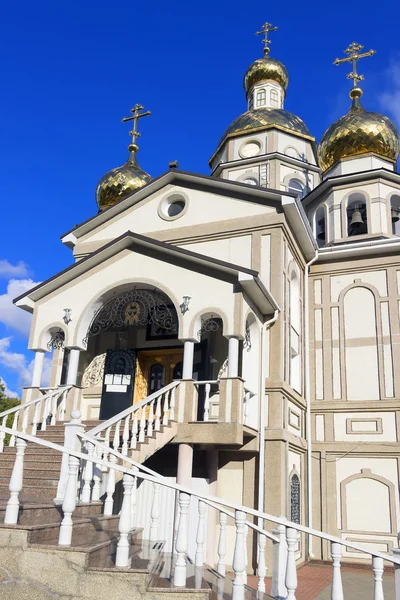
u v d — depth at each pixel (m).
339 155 19.72
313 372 16.00
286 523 6.24
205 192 15.57
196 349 13.83
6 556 5.82
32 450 10.85
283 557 7.21
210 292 12.08
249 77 24.11
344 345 15.95
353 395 15.44
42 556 5.75
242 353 12.80
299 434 14.63
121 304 13.92
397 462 14.45
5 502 6.70
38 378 13.04
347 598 10.08
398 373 15.13
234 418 11.12
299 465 14.46
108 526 7.66
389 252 16.28
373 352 15.60
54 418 12.16
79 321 13.04
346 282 16.52
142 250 13.02
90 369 15.02
